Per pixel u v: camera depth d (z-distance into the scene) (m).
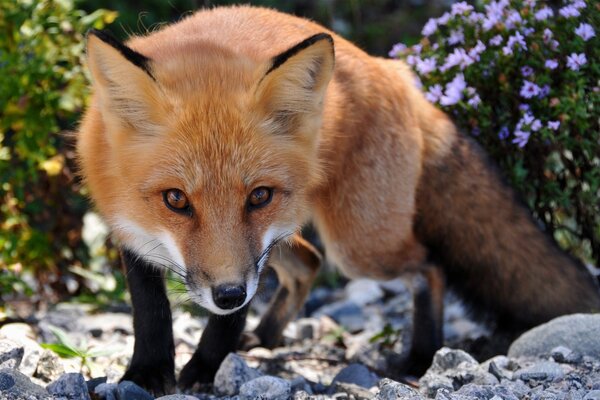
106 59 5.21
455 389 5.72
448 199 7.34
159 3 12.77
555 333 6.15
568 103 6.88
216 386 5.87
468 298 7.69
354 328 9.34
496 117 7.59
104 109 5.40
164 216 5.32
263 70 5.52
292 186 5.59
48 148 8.92
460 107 7.56
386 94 6.85
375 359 7.49
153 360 5.84
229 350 6.16
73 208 9.79
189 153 5.24
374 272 7.05
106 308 9.09
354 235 6.84
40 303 9.19
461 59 7.32
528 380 5.59
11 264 8.51
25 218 9.24
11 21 8.50
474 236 7.43
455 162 7.29
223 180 5.23
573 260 7.41
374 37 13.77
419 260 7.14
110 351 6.13
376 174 6.75
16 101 8.48
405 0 14.67
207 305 5.07
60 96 8.59
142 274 5.82
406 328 8.16
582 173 7.40
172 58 5.72
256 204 5.41
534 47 7.12
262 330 7.73
